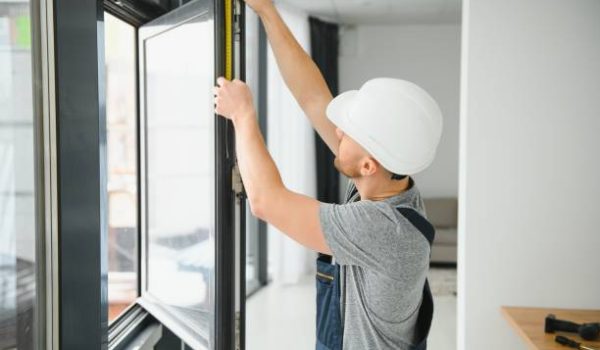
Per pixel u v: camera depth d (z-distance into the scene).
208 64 1.43
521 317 2.54
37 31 1.26
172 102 1.92
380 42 7.17
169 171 2.02
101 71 1.45
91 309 1.42
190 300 1.70
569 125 2.73
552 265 2.76
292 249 5.63
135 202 2.11
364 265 1.21
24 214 1.29
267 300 4.95
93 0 1.40
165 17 1.73
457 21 6.91
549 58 2.73
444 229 6.65
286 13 5.69
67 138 1.31
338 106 1.35
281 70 1.61
